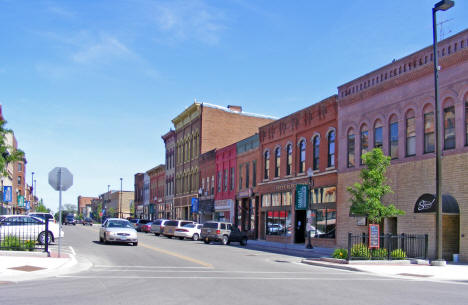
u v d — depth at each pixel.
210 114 62.88
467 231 21.66
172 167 76.00
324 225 34.31
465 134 22.38
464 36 22.75
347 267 18.98
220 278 14.16
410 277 16.20
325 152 34.88
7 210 67.62
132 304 9.45
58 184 18.70
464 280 15.41
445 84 23.78
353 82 31.72
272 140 43.56
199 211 60.41
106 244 29.64
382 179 22.06
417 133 25.52
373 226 21.27
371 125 29.50
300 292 11.55
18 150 26.98
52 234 26.97
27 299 9.84
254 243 39.41
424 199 22.83
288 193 39.94
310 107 37.19
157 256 21.95
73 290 11.16
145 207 93.62
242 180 49.94
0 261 16.44
